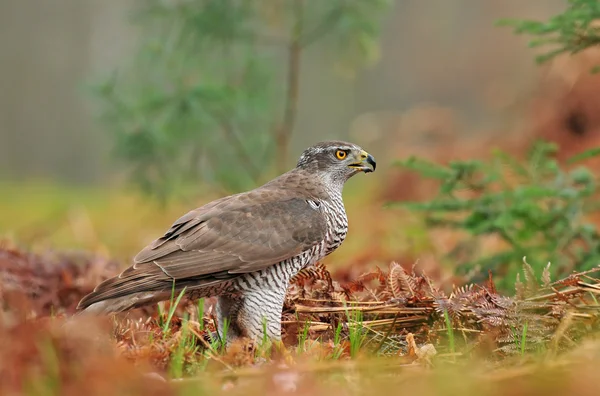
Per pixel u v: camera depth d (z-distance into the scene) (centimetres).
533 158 1145
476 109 4028
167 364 744
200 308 914
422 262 1387
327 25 1777
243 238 877
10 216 2370
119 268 1292
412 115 2392
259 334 883
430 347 794
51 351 649
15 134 4544
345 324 891
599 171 1689
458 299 869
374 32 1772
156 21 1805
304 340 837
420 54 4372
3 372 636
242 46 1755
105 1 4412
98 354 667
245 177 1802
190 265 859
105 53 4372
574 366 666
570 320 780
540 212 1104
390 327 880
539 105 1950
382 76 4400
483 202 1121
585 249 1201
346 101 4341
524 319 820
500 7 3975
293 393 636
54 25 4528
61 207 2189
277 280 888
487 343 796
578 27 1023
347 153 965
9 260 1162
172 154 1728
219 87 1658
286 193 929
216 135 1794
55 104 4547
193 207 1980
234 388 660
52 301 1113
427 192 2033
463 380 645
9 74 4541
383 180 2186
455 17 4350
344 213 965
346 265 1390
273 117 1862
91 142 4459
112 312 830
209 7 1702
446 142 2259
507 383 654
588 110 1870
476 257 1301
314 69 4209
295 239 893
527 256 1102
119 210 2439
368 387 658
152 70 1747
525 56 3659
